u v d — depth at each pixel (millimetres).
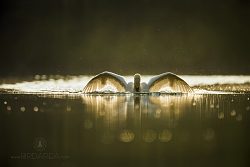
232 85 40656
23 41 68625
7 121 22344
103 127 21078
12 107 26234
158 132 20250
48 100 29031
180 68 61125
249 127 21125
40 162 16641
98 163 16422
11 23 69000
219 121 22406
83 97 30469
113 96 30875
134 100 29016
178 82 31719
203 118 23141
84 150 17781
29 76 50656
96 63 63625
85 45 69438
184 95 31562
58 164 16422
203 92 33719
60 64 62844
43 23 69875
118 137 19453
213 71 58000
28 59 66000
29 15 69750
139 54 68000
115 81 31578
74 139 19141
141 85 32219
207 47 69438
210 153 17453
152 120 22641
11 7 69312
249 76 52375
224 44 69750
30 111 24984
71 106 26484
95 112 24656
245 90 35688
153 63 64188
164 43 69562
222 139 19141
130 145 18422
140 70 59031
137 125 21516
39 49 68562
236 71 58000
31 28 69438
